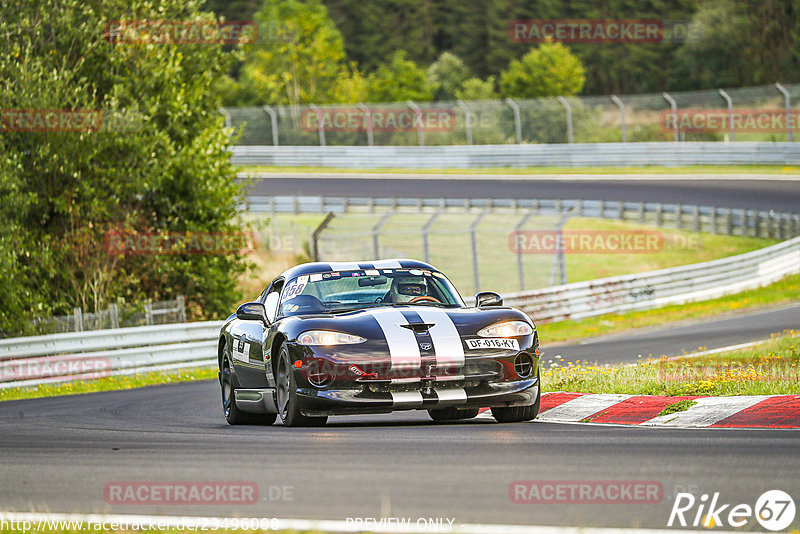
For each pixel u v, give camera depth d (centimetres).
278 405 2953
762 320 7356
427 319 2828
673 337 6644
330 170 18125
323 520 1535
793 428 2464
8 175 6738
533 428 2648
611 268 11425
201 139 8325
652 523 1484
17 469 2198
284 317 3042
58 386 5762
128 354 6153
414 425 2891
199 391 5019
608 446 2200
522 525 1468
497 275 11194
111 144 7344
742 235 12250
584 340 7438
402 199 13912
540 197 13962
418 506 1612
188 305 8625
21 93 6944
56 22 7419
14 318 6688
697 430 2497
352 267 3259
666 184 14525
